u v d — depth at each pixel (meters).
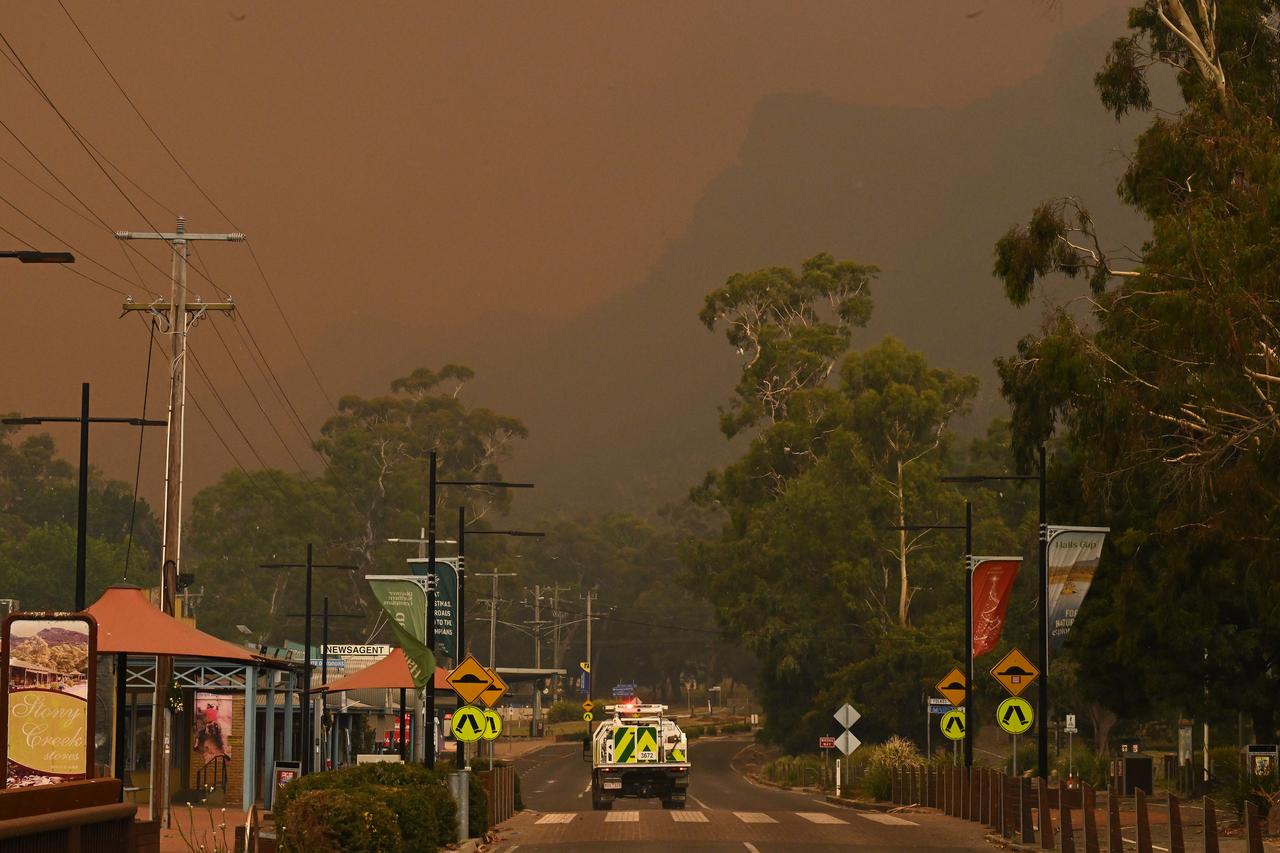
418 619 93.06
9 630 53.28
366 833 62.56
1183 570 109.50
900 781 136.12
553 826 103.19
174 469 127.88
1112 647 125.06
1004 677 92.75
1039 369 103.88
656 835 92.44
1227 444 92.31
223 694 138.25
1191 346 90.00
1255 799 88.62
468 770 89.44
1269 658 123.62
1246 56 111.19
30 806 38.00
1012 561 111.94
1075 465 125.12
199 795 138.00
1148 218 108.62
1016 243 113.19
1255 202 88.69
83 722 53.19
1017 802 86.50
